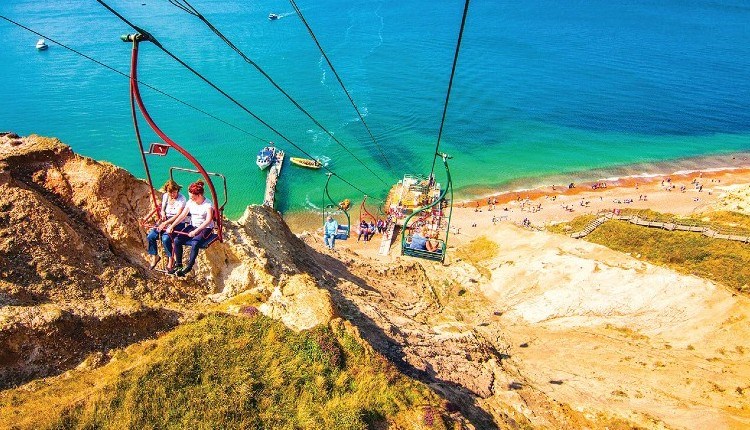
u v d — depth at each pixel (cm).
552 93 12500
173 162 8594
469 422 1800
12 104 9756
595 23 19675
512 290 4231
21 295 1557
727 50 16538
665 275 3903
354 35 16025
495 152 9769
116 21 15512
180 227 1319
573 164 9544
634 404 2761
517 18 19688
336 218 7506
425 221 6650
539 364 3188
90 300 1688
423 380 2144
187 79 11594
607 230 6200
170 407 1465
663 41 17450
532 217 7600
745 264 4575
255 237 2586
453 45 15538
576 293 3984
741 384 2917
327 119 10369
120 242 1936
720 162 9769
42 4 17638
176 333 1725
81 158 1962
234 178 8294
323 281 2869
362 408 1641
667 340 3459
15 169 1870
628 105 12119
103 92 10538
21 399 1387
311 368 1738
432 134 10206
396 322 2850
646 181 8981
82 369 1537
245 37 14975
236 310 1920
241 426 1463
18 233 1672
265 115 10306
